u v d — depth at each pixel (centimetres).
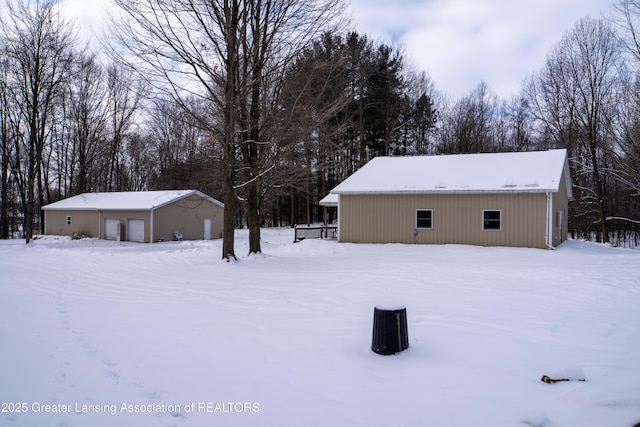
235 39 1231
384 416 340
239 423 331
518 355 480
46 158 3553
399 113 3666
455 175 1892
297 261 1388
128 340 550
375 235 1925
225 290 890
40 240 2925
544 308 702
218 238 3231
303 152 1574
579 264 1254
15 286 983
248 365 459
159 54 1180
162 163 4134
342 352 499
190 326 614
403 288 888
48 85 2630
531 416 332
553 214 1714
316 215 4675
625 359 463
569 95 2852
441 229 1825
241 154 1433
